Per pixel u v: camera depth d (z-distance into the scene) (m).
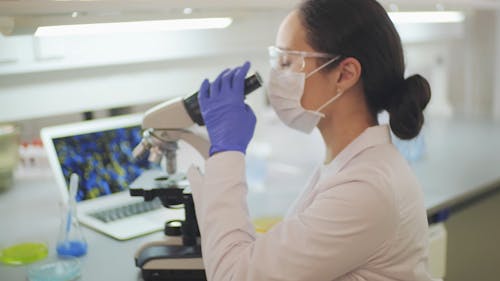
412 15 2.39
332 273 1.08
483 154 2.69
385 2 1.86
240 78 1.28
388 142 1.22
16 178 2.29
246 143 1.27
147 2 1.42
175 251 1.38
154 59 2.15
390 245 1.09
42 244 1.60
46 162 2.30
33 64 1.86
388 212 1.07
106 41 2.01
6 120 1.90
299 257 1.06
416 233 1.15
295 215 1.17
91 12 1.39
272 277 1.07
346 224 1.05
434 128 3.33
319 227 1.07
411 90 1.18
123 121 2.07
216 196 1.19
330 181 1.14
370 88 1.20
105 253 1.56
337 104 1.24
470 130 3.25
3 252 1.55
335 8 1.16
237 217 1.17
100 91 2.09
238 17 1.90
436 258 2.01
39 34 1.59
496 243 2.53
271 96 1.31
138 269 1.44
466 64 3.73
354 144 1.21
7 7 1.23
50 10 1.29
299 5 1.26
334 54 1.18
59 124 2.37
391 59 1.17
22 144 2.29
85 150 1.96
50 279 1.37
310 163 2.58
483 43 3.63
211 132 1.27
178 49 2.20
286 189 2.21
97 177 1.96
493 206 2.52
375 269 1.12
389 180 1.10
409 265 1.14
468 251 2.44
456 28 3.35
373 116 1.26
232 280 1.09
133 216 1.84
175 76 2.29
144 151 1.47
